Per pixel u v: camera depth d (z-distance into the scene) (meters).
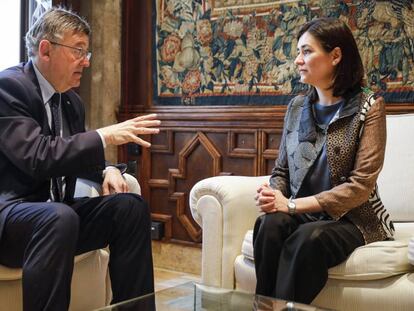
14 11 3.43
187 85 3.60
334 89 2.09
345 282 1.91
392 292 1.83
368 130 2.00
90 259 2.21
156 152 3.71
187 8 3.56
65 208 1.81
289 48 3.20
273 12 3.25
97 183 2.30
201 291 1.80
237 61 3.39
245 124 3.33
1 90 1.92
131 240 2.00
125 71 3.83
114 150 3.85
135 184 2.42
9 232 1.84
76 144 1.86
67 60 2.01
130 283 2.00
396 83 2.90
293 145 2.18
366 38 2.98
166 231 3.69
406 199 2.44
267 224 1.96
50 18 2.01
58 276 1.73
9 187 1.96
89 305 2.21
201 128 3.51
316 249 1.86
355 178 1.96
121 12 3.83
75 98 2.28
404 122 2.56
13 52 3.44
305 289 1.87
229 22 3.41
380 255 1.86
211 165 3.49
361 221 2.01
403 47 2.87
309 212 1.99
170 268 3.67
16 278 1.95
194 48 3.55
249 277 2.18
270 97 3.28
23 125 1.87
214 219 2.33
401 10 2.87
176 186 3.64
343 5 3.03
